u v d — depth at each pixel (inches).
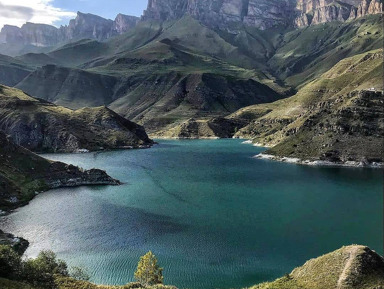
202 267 3523.6
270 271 3412.9
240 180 7667.3
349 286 2524.6
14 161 7027.6
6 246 2797.7
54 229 4552.2
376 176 7785.4
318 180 7450.8
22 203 5767.7
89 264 3590.1
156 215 5157.5
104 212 5315.0
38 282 2667.3
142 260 3097.9
